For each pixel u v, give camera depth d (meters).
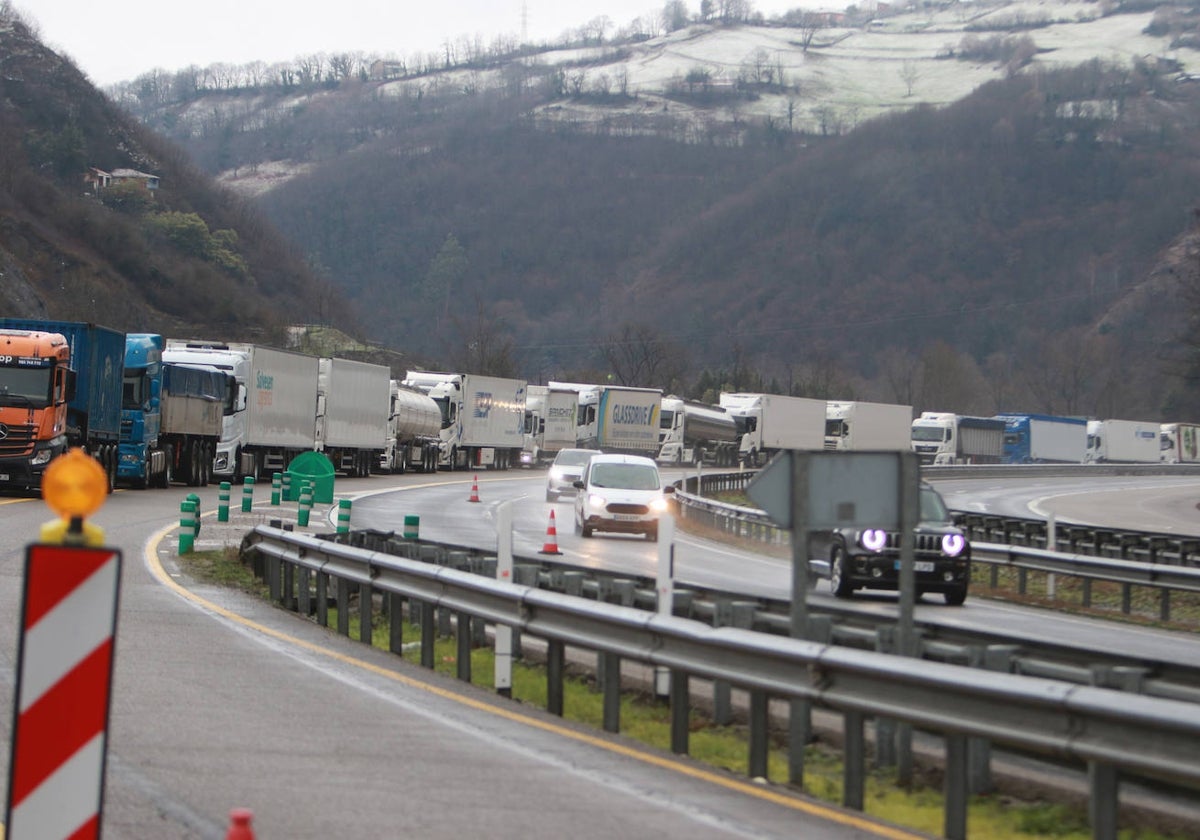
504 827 12.51
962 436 170.88
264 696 18.38
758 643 14.84
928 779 16.00
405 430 111.50
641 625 16.52
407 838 12.02
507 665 19.95
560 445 143.50
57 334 57.25
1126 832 13.66
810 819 13.26
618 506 56.38
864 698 13.81
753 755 15.28
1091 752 11.65
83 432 60.38
